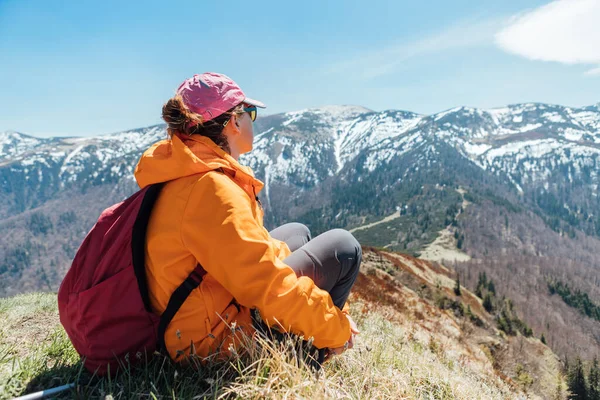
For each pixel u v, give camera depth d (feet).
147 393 5.76
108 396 5.07
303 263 6.63
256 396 5.67
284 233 8.86
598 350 299.58
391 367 9.50
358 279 57.98
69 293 5.95
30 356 7.23
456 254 643.45
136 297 5.57
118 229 5.77
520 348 119.03
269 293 5.47
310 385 6.03
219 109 6.04
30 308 12.71
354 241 7.20
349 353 9.14
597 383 131.03
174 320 5.70
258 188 6.28
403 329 23.75
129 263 5.56
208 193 5.34
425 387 9.64
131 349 5.95
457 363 21.07
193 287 5.60
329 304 6.05
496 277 470.80
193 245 5.35
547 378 82.99
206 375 6.07
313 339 6.07
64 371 6.59
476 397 10.82
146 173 5.63
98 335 5.76
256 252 5.35
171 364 6.16
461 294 190.80
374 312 26.08
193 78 6.16
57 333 8.84
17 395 5.92
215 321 5.87
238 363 5.96
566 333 325.83
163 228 5.41
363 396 6.93
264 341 6.15
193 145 5.87
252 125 6.86
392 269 113.09
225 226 5.24
